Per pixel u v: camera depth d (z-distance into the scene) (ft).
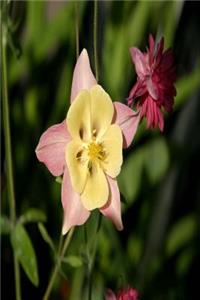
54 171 1.19
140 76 1.18
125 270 2.04
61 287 2.09
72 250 1.85
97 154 1.19
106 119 1.18
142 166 2.12
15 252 1.47
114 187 1.20
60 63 2.16
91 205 1.19
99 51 1.99
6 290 2.15
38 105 2.16
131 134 1.19
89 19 2.08
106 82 1.99
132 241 2.17
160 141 2.12
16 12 2.00
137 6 2.06
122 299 1.33
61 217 2.09
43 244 2.13
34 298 2.15
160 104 1.18
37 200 2.10
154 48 1.19
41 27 2.07
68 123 1.16
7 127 1.43
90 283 1.40
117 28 2.05
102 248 2.01
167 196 2.19
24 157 2.12
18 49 1.47
